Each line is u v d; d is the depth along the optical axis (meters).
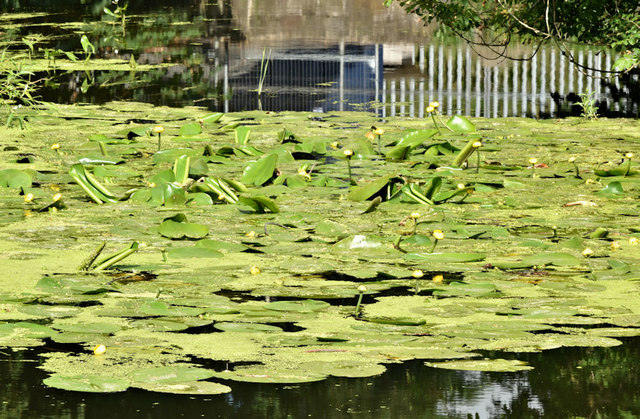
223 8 37.19
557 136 16.52
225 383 6.66
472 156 14.90
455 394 6.71
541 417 6.34
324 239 10.38
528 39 23.47
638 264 9.36
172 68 24.64
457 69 24.19
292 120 18.16
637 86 22.06
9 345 7.33
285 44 27.97
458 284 8.76
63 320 7.83
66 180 13.22
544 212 11.54
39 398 6.61
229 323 7.78
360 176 13.46
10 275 8.98
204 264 9.41
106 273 9.09
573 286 8.71
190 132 16.67
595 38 20.00
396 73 23.86
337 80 23.08
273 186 12.81
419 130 15.53
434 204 12.00
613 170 13.32
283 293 8.52
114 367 6.89
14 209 11.60
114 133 16.72
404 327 7.70
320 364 6.91
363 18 33.62
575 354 7.38
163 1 39.66
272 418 6.32
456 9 19.72
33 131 17.00
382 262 9.50
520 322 7.82
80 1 39.84
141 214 11.38
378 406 6.52
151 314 7.95
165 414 6.40
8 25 31.97
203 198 12.05
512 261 9.49
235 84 22.61
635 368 7.12
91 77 23.31
